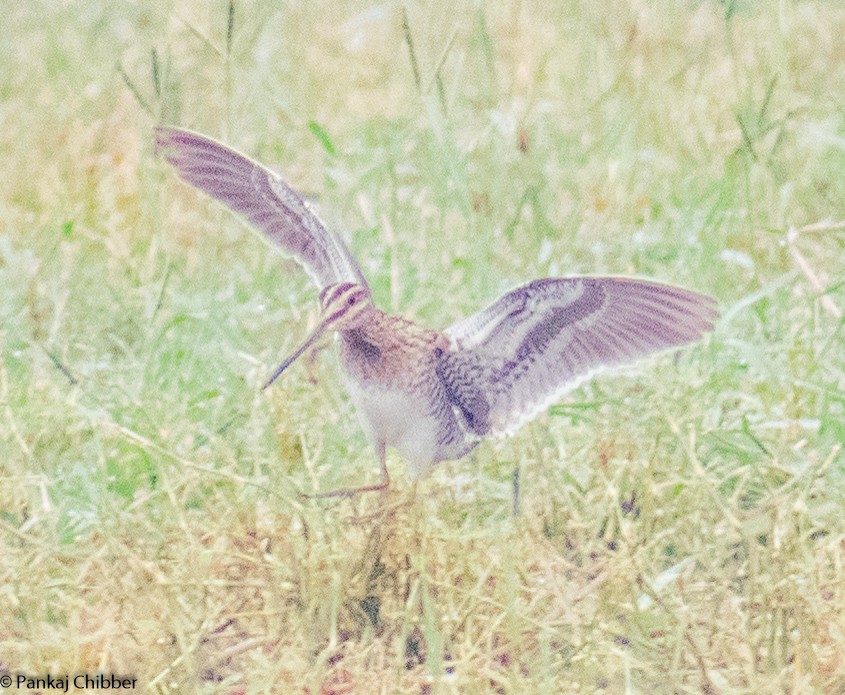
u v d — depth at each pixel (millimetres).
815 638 9680
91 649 9734
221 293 13953
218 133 16828
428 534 10305
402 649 9453
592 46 17734
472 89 18156
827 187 15727
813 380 12055
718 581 10125
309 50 19016
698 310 9297
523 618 9508
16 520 10984
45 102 18016
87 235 14867
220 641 9961
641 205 15695
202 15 19266
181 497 11016
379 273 13836
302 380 12281
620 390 12164
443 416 10172
